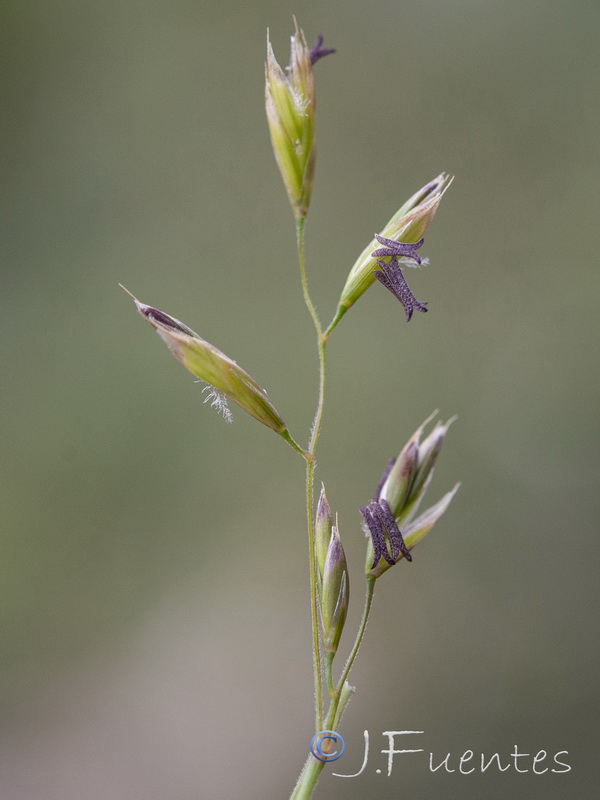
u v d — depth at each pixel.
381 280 0.10
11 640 0.23
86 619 0.24
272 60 0.10
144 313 0.10
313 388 0.27
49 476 0.26
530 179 0.28
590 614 0.23
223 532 0.25
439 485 0.25
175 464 0.26
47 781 0.19
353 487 0.25
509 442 0.26
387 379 0.27
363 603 0.23
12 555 0.24
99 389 0.27
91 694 0.21
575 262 0.28
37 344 0.28
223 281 0.28
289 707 0.21
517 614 0.23
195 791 0.19
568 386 0.26
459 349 0.27
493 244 0.28
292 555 0.25
